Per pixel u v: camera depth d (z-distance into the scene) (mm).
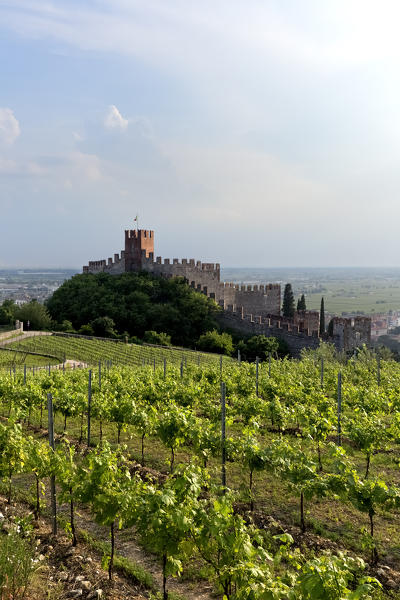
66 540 11852
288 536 7770
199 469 9477
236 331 83875
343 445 19203
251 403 20406
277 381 30125
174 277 91688
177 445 15586
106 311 86125
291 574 7477
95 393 23391
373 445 15281
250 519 12500
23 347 67562
